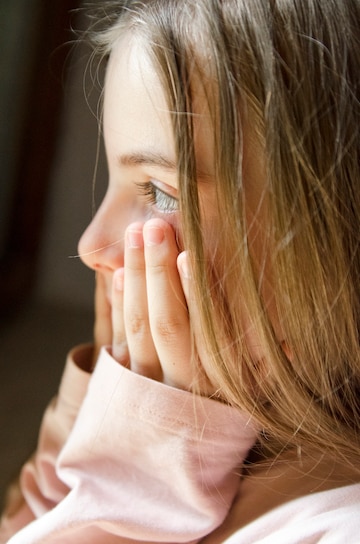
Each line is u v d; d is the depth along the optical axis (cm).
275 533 48
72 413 56
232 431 48
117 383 49
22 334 106
